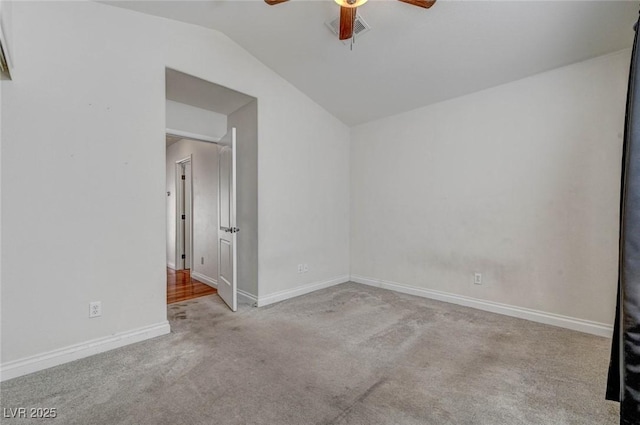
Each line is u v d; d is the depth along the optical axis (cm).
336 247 422
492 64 270
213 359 210
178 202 524
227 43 294
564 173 262
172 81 281
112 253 225
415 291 368
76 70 209
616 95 237
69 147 206
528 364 203
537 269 278
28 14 191
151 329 244
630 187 102
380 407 160
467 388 176
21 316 189
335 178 419
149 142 243
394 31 251
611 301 242
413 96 338
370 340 241
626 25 210
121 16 229
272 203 341
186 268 532
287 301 345
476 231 316
